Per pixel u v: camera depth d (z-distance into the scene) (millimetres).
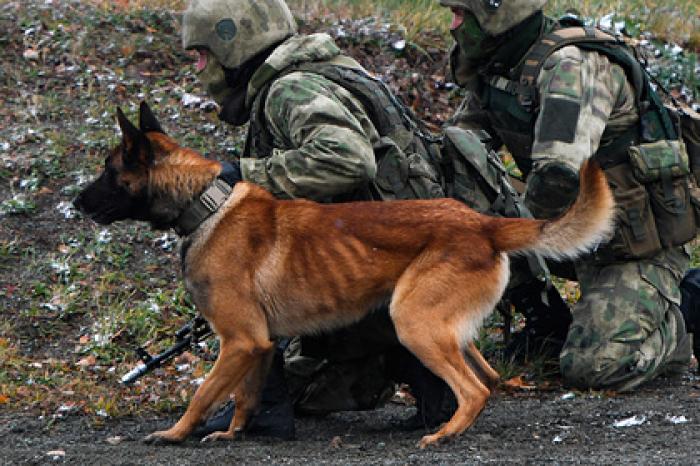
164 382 8070
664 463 5523
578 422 6887
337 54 7074
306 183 6531
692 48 14781
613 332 7855
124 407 7566
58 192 10680
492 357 8688
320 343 6863
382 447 6301
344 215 6355
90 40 13266
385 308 6535
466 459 5754
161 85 12672
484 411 7285
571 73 7480
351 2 14656
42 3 14055
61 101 12203
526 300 8156
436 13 14547
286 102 6707
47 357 8531
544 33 7875
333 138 6488
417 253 6227
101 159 11156
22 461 6051
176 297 9305
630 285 7988
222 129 11891
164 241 10180
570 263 8438
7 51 12977
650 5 15406
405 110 7191
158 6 14258
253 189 6465
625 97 7836
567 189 7363
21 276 9539
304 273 6270
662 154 7793
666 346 7980
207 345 8695
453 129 7094
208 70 7418
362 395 7184
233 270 6238
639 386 8078
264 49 7270
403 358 6801
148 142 6492
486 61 8016
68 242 10039
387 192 6801
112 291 9438
